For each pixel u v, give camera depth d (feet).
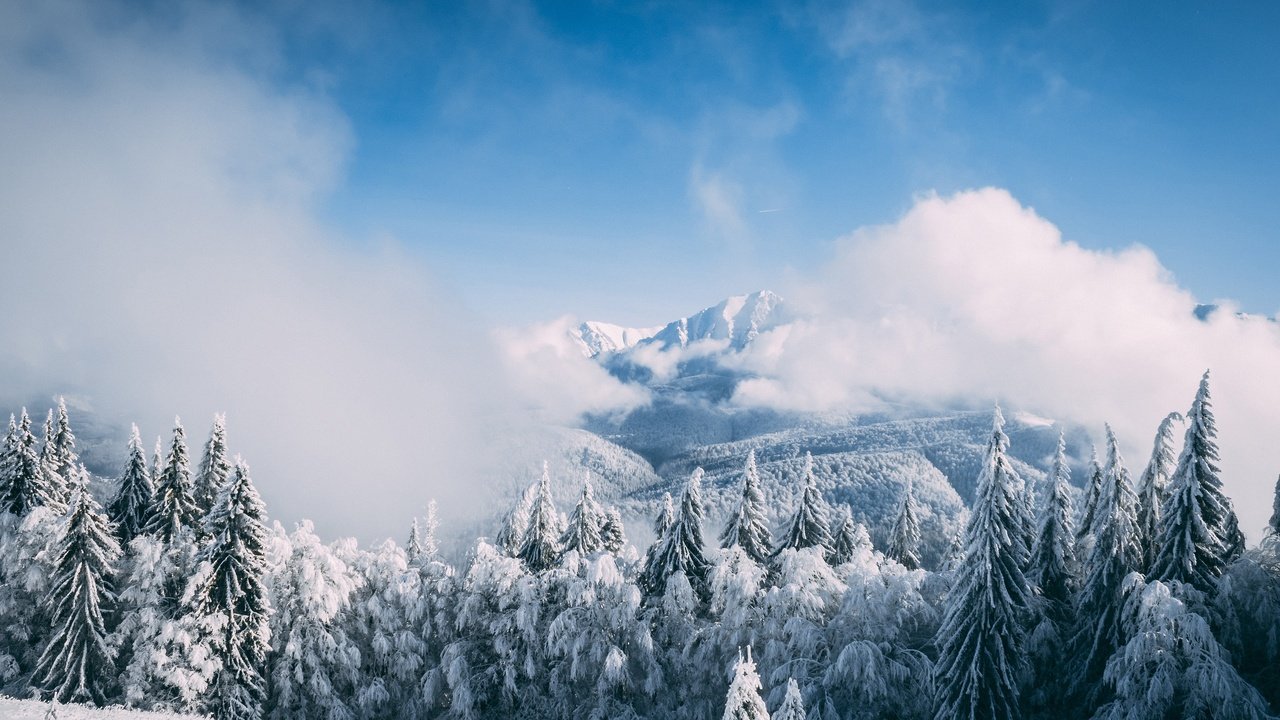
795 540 140.77
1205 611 86.33
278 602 121.80
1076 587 110.01
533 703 121.90
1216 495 91.86
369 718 121.39
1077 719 96.12
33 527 116.67
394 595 132.57
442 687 127.85
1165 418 103.55
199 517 134.92
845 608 108.47
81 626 108.27
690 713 115.96
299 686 119.34
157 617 109.81
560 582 126.31
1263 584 89.76
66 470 156.46
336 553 135.13
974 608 91.86
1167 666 81.87
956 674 91.81
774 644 110.32
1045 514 110.93
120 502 141.59
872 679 97.55
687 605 120.78
